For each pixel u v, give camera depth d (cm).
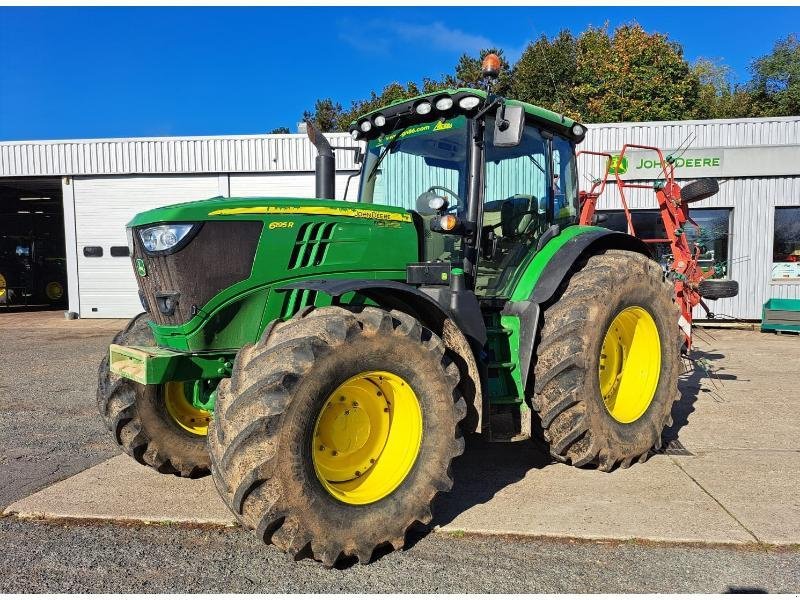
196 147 1414
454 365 309
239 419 255
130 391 366
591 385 373
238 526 317
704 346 947
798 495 353
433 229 359
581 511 333
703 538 298
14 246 1922
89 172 1442
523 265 418
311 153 1379
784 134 1224
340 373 270
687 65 2392
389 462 296
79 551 289
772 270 1251
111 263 1472
